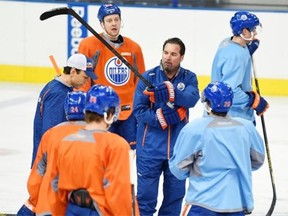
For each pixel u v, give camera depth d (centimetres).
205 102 988
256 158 990
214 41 2728
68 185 881
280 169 1825
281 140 2119
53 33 2777
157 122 1222
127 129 1510
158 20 2734
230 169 961
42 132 1123
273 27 2689
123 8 2738
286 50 2692
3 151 1916
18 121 2259
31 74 2819
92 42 1493
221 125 962
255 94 1320
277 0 2788
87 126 894
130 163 865
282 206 1529
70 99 930
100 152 862
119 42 1509
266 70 2708
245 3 2783
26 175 1703
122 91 1509
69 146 877
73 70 1129
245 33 1312
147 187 1262
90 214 879
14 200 1512
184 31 2733
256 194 1611
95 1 2820
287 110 2512
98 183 866
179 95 1199
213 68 1345
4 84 2792
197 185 970
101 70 1499
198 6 2792
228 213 965
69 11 1238
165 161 1258
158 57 2752
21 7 2773
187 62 2748
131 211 862
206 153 956
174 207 1283
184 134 968
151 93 1188
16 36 2797
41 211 902
